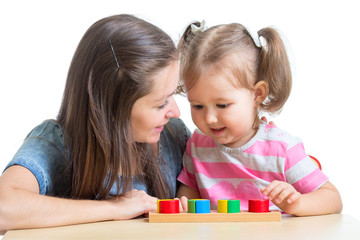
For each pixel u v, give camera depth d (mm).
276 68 1459
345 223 1141
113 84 1260
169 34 1398
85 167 1314
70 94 1341
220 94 1350
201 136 1558
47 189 1290
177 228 1065
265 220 1159
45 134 1351
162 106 1286
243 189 1494
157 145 1544
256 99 1441
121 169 1360
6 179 1188
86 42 1313
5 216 1090
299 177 1426
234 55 1378
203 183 1523
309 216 1277
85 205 1170
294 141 1463
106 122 1280
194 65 1371
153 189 1501
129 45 1247
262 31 1501
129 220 1203
